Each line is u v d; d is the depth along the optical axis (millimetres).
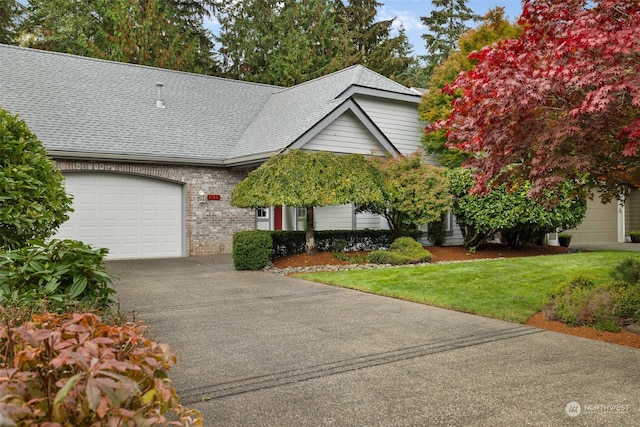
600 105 4570
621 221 20672
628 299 5969
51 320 2363
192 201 14797
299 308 7340
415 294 8094
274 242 12609
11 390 1619
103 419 1715
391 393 4008
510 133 5715
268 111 17328
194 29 31156
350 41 31969
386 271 10398
